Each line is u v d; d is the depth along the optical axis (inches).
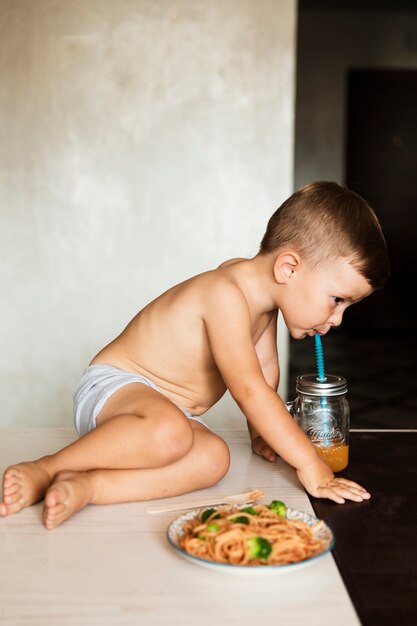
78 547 42.6
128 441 48.6
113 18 104.7
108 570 39.8
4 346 110.1
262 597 36.9
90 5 104.4
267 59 105.9
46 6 104.1
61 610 35.5
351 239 53.1
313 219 53.8
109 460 48.8
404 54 242.2
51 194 107.3
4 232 107.8
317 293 54.4
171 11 105.0
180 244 108.8
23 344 110.2
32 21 104.2
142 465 49.3
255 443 62.8
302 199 55.1
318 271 53.9
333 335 241.3
